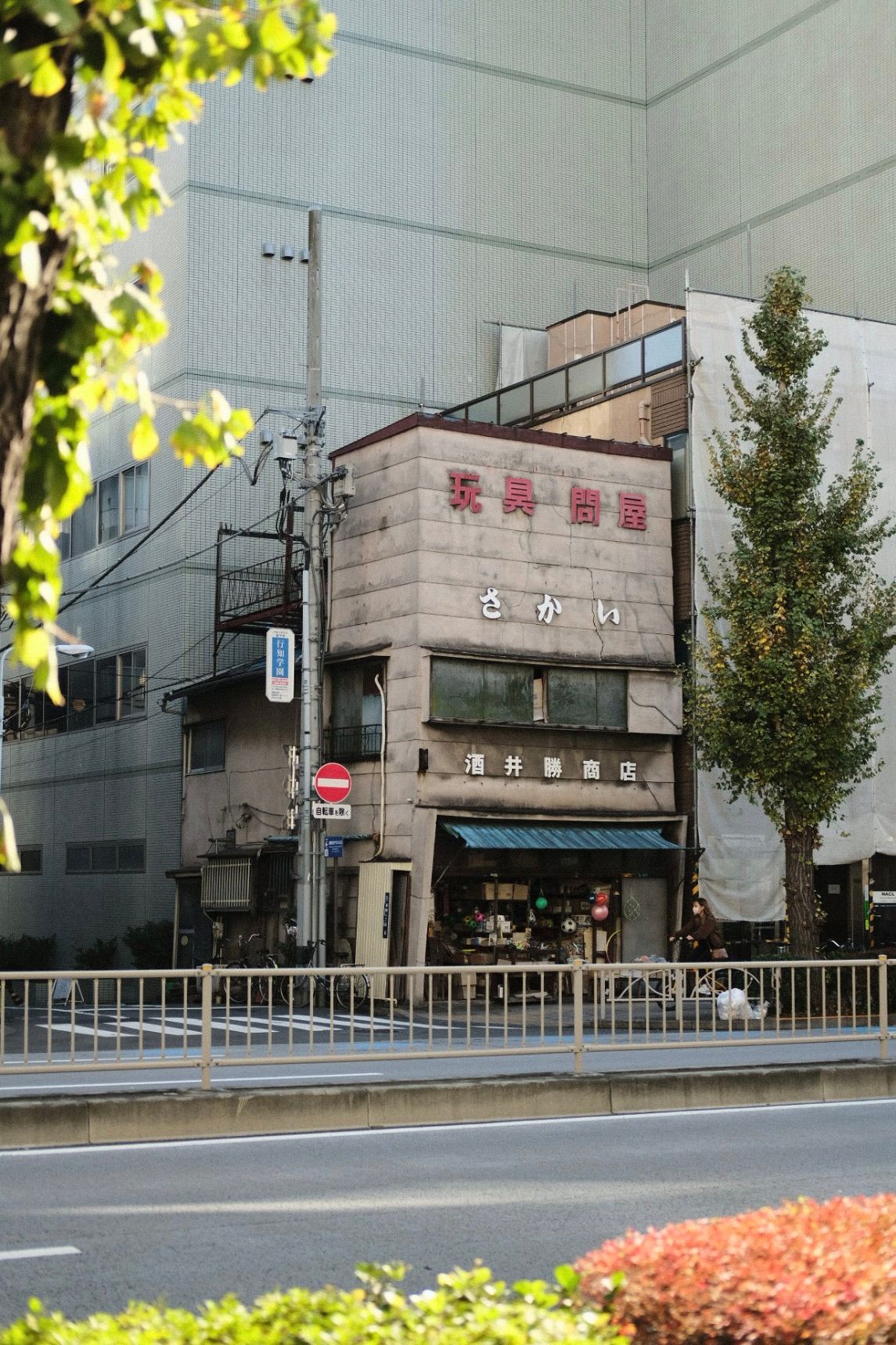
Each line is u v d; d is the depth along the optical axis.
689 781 28.05
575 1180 9.50
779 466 23.34
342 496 27.27
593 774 27.31
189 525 34.62
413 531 26.36
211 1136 11.36
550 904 27.11
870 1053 15.89
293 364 36.53
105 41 3.09
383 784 26.36
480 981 13.13
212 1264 7.27
